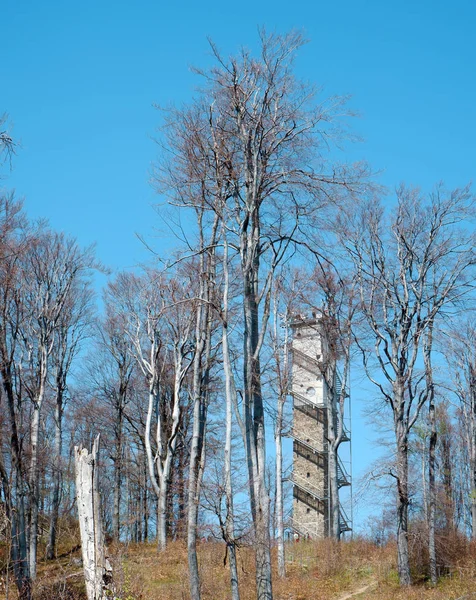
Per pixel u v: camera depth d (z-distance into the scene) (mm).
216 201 25453
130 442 46906
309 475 48500
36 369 36938
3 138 20578
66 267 37156
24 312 34500
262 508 23328
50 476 41594
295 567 34812
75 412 46344
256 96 24625
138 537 48406
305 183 23797
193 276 31375
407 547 33500
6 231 29297
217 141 24984
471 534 44906
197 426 27625
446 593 30516
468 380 44875
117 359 46312
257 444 23891
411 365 33844
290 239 24766
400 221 34562
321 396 48500
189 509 26047
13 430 29531
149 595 27844
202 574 30047
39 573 34281
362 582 32938
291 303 35688
